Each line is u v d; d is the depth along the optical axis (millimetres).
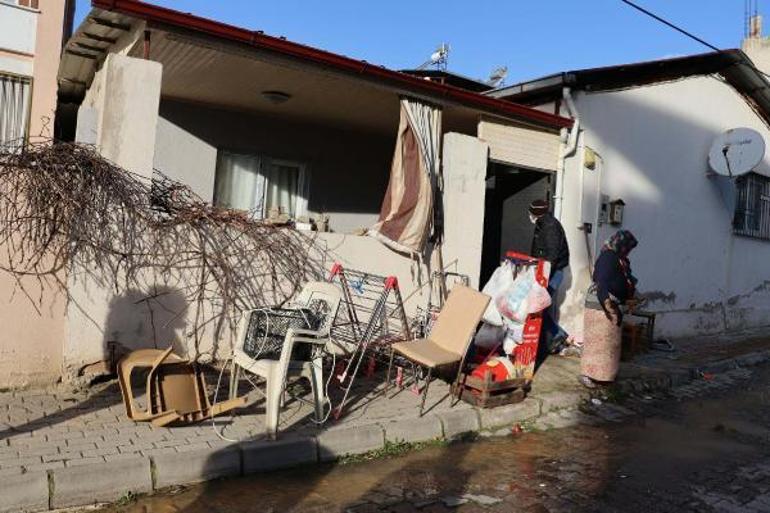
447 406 6383
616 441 6285
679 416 7363
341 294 6035
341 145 11883
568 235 9789
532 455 5707
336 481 4805
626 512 4594
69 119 11766
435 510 4414
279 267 6977
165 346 6387
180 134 10203
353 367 7273
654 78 11000
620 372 8695
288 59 7141
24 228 5762
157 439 4867
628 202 10688
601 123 10164
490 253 10711
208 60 7582
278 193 11281
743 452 6145
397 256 7910
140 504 4219
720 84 12422
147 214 6262
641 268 11023
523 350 7055
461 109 8688
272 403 5027
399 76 7746
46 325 5926
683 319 12055
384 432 5547
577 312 9875
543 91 9961
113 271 6121
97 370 6121
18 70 9195
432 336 6656
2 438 4684
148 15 6164
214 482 4629
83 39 7336
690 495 4977
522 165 9391
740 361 10391
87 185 5965
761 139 11273
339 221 11953
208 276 6547
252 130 10844
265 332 5449
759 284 14195
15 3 9156
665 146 11352
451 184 8352
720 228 12844
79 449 4555
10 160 5777
